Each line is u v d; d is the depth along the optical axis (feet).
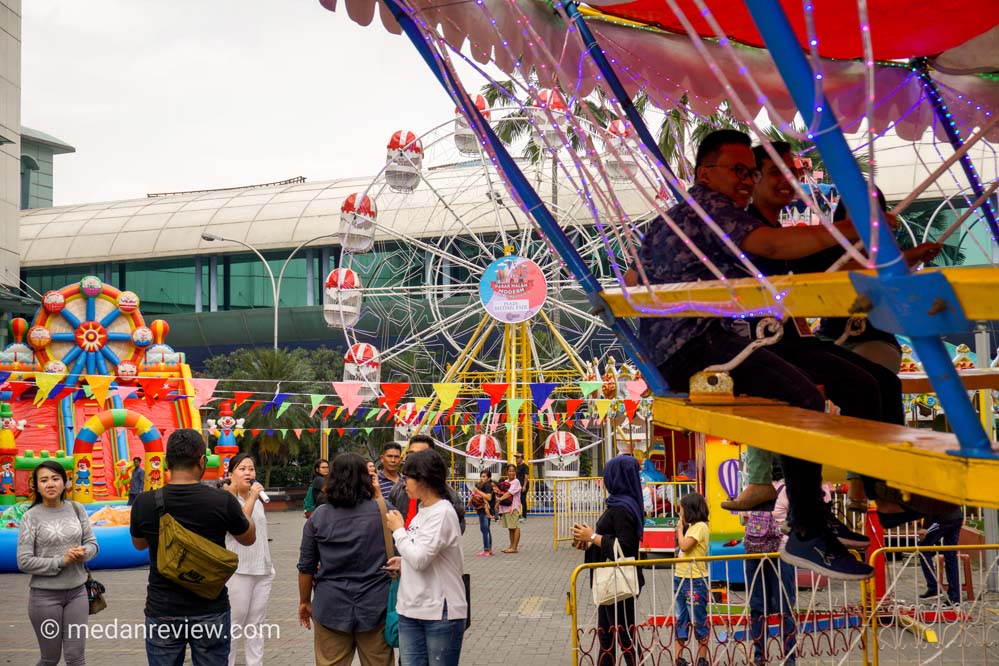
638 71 15.55
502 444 122.11
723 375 10.95
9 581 52.06
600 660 22.47
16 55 153.38
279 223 202.18
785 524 11.96
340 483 20.17
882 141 85.40
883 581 32.50
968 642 29.07
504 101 82.02
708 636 24.79
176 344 206.39
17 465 72.28
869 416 11.76
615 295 11.51
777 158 6.72
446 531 18.63
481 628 36.17
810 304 7.46
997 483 6.06
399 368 141.90
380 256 177.47
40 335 81.41
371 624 19.81
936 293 6.07
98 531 56.70
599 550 23.62
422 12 12.84
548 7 13.85
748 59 15.97
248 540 18.69
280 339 200.13
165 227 210.38
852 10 13.98
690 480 58.44
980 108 16.80
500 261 98.37
